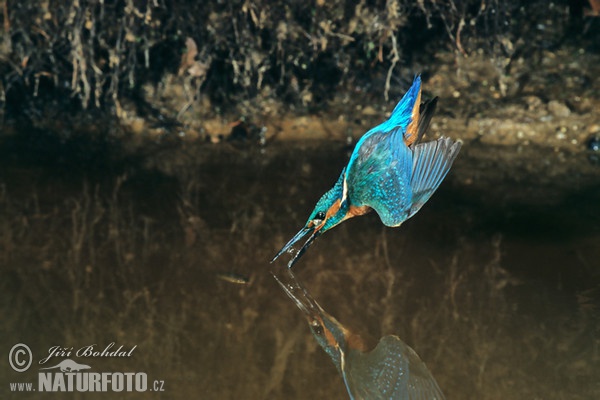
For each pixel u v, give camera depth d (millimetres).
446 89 12453
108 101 12188
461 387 7586
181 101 12273
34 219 9922
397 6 11859
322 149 11609
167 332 8297
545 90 12281
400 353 8062
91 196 10422
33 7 11695
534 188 10633
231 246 9500
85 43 11875
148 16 11539
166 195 10477
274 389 7555
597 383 7539
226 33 12117
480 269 9078
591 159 11250
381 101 12398
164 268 9180
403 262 9258
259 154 11508
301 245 9562
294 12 11961
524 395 7441
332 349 8125
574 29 12883
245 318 8516
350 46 12469
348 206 8352
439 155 7656
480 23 12641
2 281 8891
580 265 9070
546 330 8195
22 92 12195
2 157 11195
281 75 12297
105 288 8859
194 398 7402
